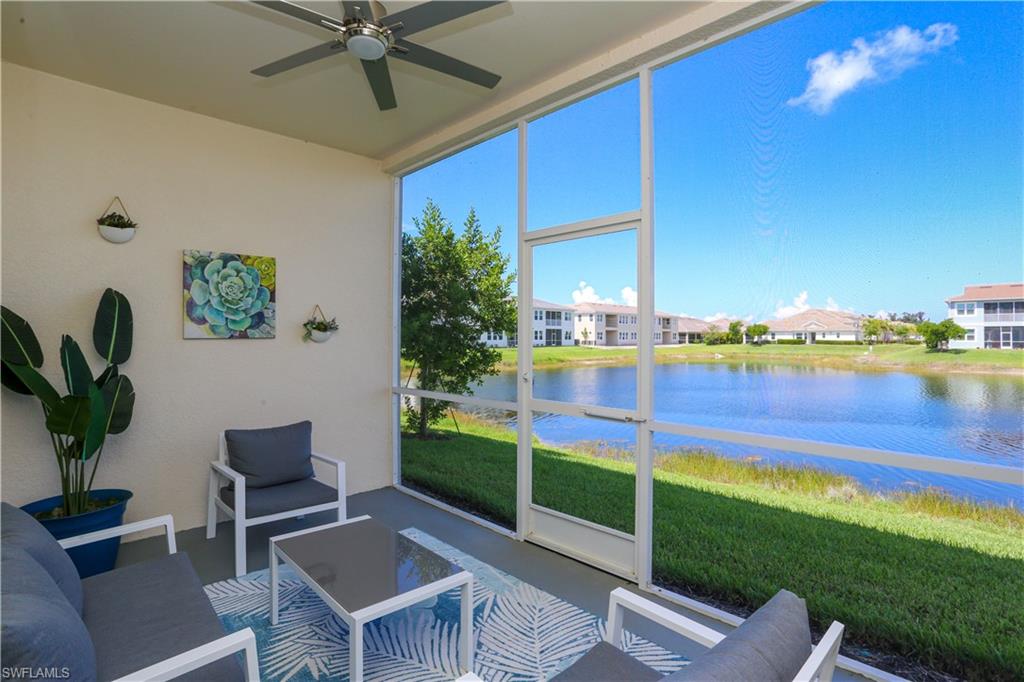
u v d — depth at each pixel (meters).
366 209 4.45
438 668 2.09
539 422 3.39
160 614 1.79
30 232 2.99
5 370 2.78
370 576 2.07
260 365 3.86
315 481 3.47
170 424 3.47
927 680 1.99
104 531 2.12
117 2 2.36
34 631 1.16
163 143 3.44
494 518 3.79
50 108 3.05
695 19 2.43
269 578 2.60
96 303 3.19
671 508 2.83
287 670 2.07
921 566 2.07
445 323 4.21
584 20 2.51
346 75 3.04
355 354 4.39
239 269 3.75
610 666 1.53
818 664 1.12
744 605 2.53
